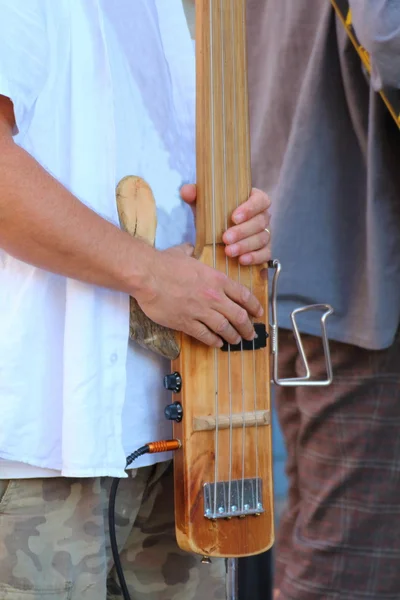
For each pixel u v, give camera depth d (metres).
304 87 8.85
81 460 4.70
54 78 4.86
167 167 5.38
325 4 8.55
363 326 8.81
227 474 4.96
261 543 5.05
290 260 8.95
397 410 9.12
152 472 5.43
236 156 5.05
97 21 4.93
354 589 9.45
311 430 9.59
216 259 5.02
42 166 4.57
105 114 4.93
